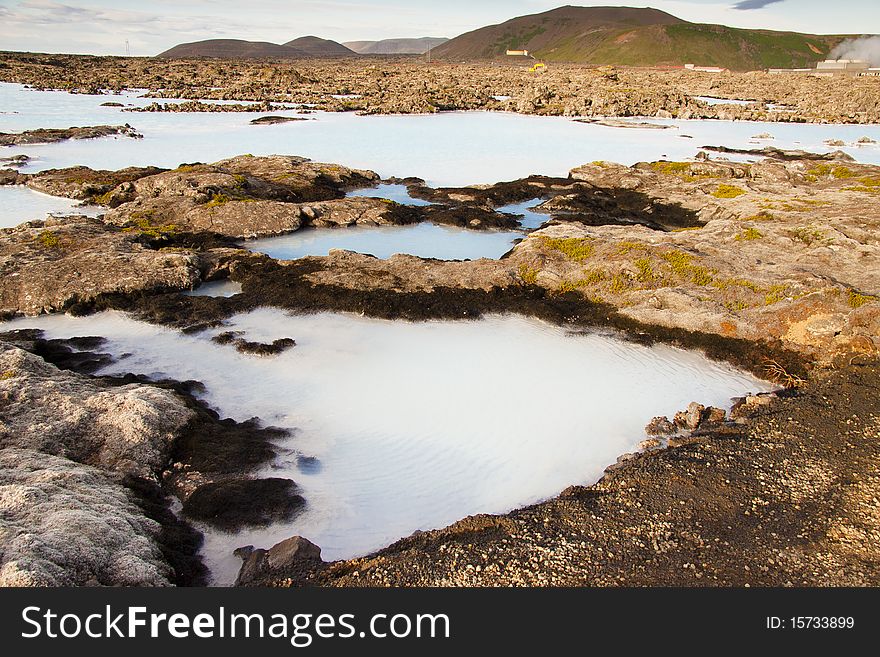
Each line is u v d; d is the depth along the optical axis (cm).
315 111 10200
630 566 1307
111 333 2538
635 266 2917
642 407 2047
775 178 5438
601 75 17225
